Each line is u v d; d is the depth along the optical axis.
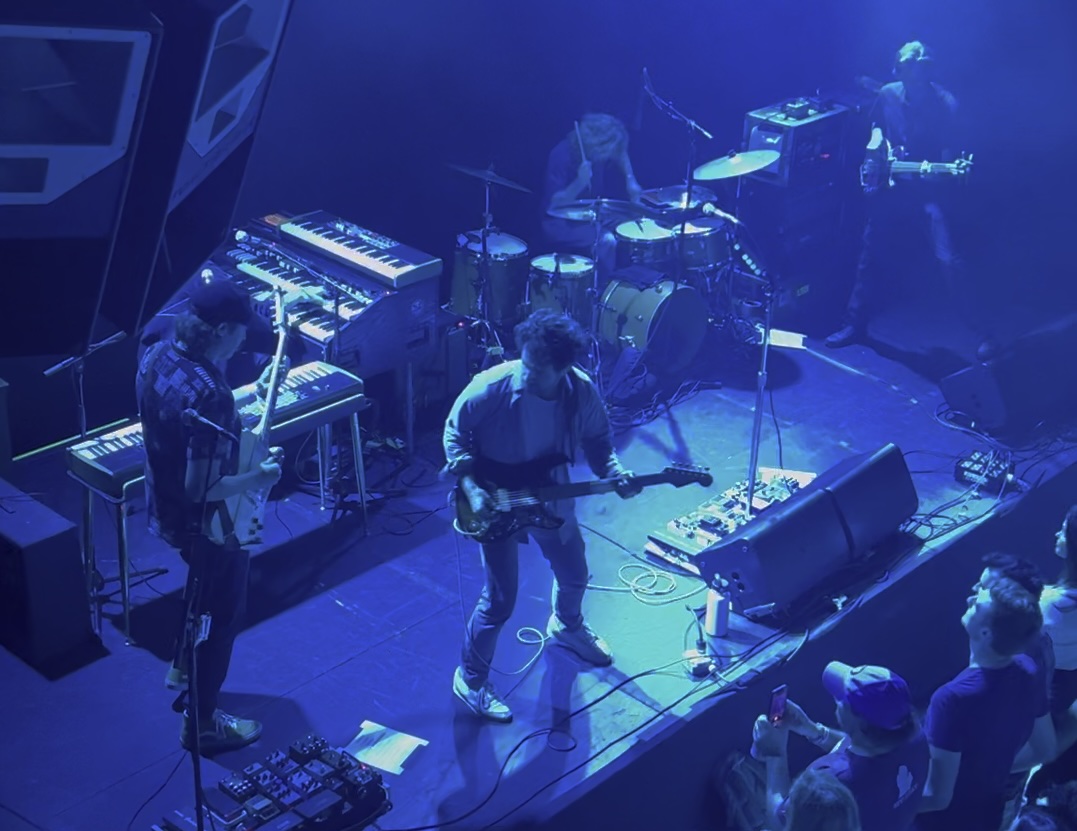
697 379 8.23
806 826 3.79
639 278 7.90
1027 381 7.72
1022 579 4.75
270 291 6.86
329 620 5.93
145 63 2.54
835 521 6.24
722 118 9.95
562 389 5.00
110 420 7.30
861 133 9.02
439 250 8.91
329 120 8.09
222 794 4.67
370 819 4.76
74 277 2.82
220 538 4.80
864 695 4.17
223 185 3.57
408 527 6.62
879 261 8.58
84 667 5.54
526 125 8.96
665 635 5.95
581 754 5.20
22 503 5.65
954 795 4.64
